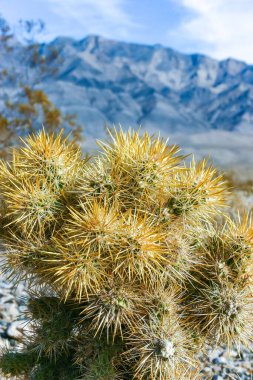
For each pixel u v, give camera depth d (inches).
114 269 89.0
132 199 94.5
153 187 93.4
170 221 95.1
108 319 92.8
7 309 184.4
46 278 97.7
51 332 98.3
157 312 92.4
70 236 91.5
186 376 106.3
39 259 93.5
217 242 100.6
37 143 99.2
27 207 92.5
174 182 96.8
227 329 95.5
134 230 88.1
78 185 97.3
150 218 95.0
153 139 96.9
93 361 96.7
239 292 96.5
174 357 91.0
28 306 105.2
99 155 99.3
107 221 87.7
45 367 105.0
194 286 99.9
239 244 98.3
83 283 86.9
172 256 94.3
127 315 94.1
